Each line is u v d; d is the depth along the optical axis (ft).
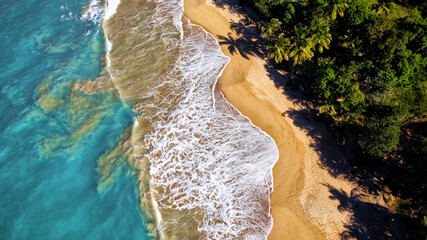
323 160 103.14
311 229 89.30
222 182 98.94
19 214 91.45
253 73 127.85
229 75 127.44
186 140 108.17
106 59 132.16
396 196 93.56
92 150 105.60
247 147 106.83
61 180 98.84
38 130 108.78
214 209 93.25
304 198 95.04
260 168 101.91
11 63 127.95
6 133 107.14
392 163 100.17
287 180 99.25
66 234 88.89
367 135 96.48
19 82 121.49
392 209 91.25
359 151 103.65
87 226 90.53
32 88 119.96
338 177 99.14
